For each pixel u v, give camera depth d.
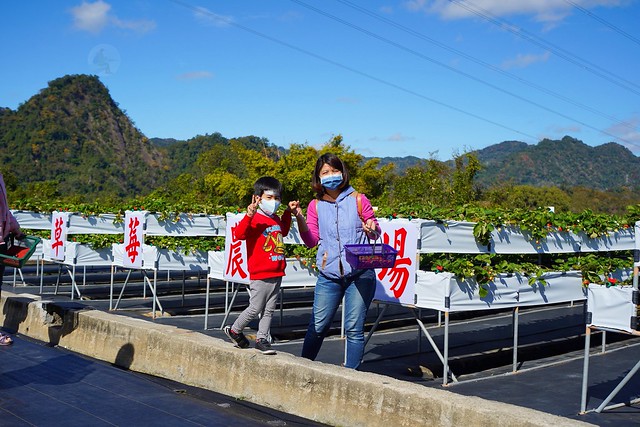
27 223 14.29
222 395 5.96
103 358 7.46
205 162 63.22
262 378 5.70
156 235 11.04
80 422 4.95
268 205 6.01
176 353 6.56
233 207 12.36
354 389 4.98
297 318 11.31
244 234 5.94
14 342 7.90
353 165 39.81
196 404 5.52
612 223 9.62
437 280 6.89
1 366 6.68
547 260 10.25
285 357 5.75
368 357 8.37
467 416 4.26
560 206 45.56
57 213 12.61
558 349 9.62
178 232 11.06
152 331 6.90
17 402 5.44
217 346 6.18
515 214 8.16
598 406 6.13
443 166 31.75
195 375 6.31
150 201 12.13
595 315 5.92
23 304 9.09
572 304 13.71
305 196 36.28
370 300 6.11
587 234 9.15
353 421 4.94
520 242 8.15
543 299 7.79
